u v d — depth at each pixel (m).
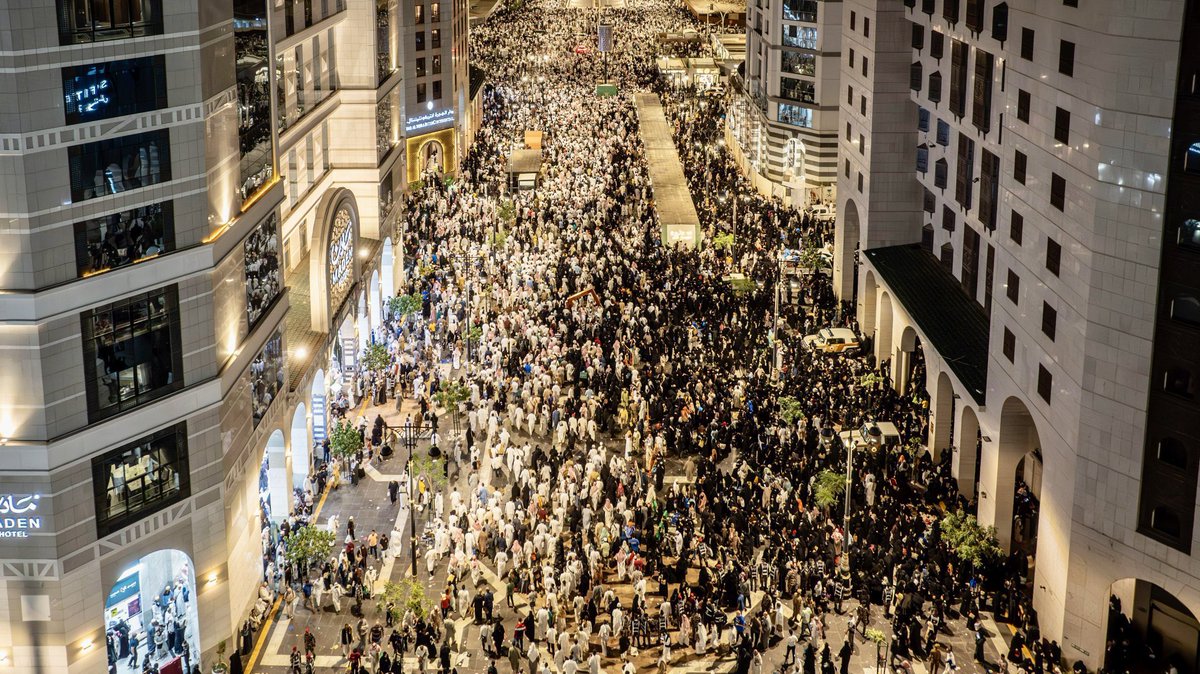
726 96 175.50
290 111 73.75
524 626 51.94
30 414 42.53
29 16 40.16
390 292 92.69
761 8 123.25
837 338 79.62
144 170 45.19
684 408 72.06
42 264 41.97
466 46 143.25
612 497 63.81
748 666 49.72
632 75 198.12
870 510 60.34
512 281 95.38
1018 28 56.72
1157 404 45.16
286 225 73.44
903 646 51.06
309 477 64.69
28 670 44.78
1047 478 52.19
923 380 76.56
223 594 50.50
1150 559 46.34
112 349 44.72
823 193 116.19
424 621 52.19
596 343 81.38
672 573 56.59
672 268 97.38
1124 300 45.53
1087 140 47.22
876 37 80.75
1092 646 49.16
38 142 41.19
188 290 47.22
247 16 53.78
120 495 45.62
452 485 66.81
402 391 78.12
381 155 88.94
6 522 43.19
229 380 49.84
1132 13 43.78
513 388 75.25
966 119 68.75
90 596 45.09
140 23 44.09
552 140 149.62
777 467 64.44
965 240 71.75
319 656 51.34
